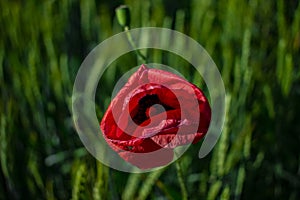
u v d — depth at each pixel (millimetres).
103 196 561
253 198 692
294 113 746
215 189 590
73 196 555
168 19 793
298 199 713
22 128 735
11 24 806
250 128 663
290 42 745
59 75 740
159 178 669
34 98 726
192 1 886
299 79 751
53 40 823
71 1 890
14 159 697
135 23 801
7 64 791
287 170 729
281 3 756
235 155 636
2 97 749
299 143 735
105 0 957
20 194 698
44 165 709
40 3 882
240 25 787
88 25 832
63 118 737
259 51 774
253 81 710
